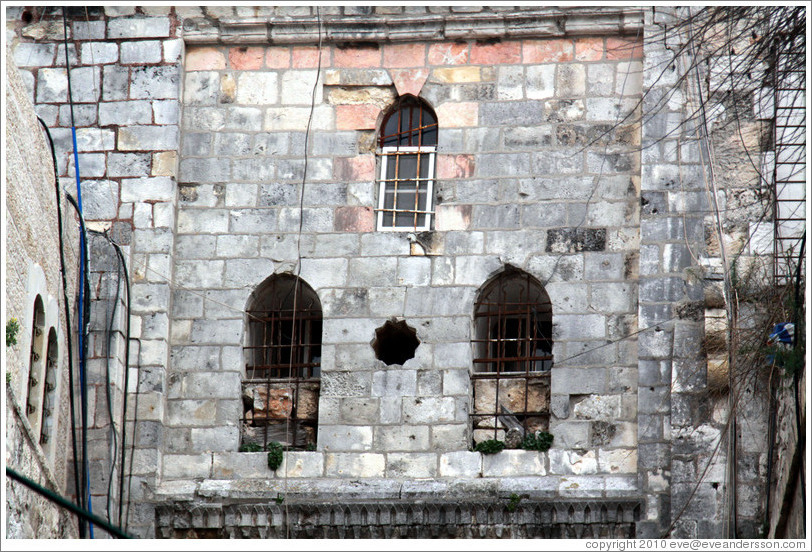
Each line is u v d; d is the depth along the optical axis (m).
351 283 84.50
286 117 87.62
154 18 88.88
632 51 86.56
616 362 81.56
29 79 88.25
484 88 87.00
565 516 78.69
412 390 82.44
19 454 67.94
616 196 84.44
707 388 78.56
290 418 83.31
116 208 85.81
